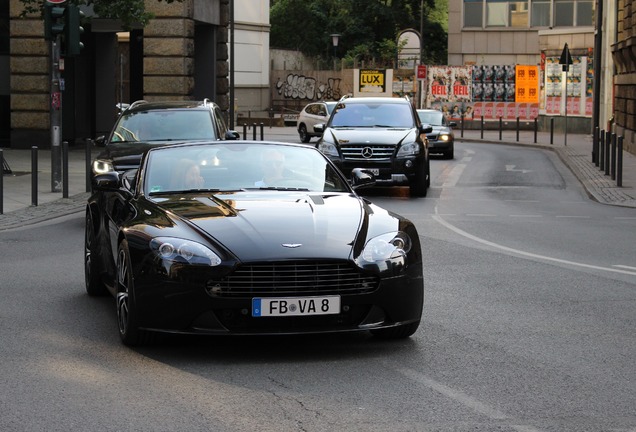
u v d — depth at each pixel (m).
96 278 10.16
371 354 7.79
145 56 36.12
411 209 19.81
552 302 10.03
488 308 9.70
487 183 26.39
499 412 6.25
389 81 71.62
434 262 12.78
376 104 23.73
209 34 40.84
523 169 31.19
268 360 7.60
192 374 7.18
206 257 7.48
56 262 12.69
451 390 6.76
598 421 6.07
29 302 9.98
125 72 50.94
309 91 80.31
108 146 17.02
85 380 7.00
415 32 69.88
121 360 7.59
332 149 22.00
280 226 7.86
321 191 9.16
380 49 90.75
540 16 66.88
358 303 7.61
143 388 6.79
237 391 6.72
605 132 28.75
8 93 36.00
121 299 8.14
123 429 5.90
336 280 7.55
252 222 7.91
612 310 9.64
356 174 9.95
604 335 8.52
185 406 6.36
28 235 15.38
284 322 7.55
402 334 8.22
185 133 17.38
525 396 6.61
